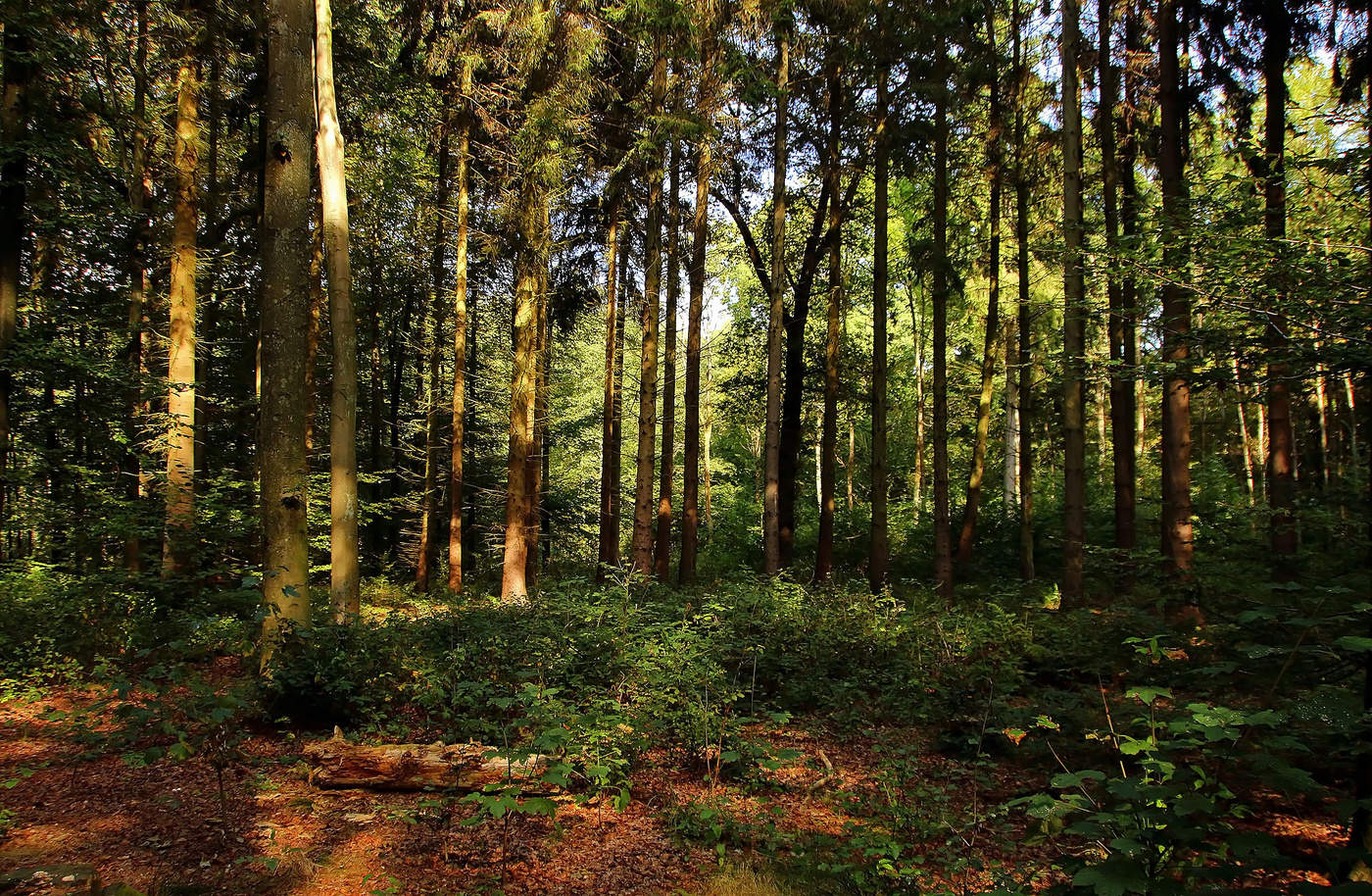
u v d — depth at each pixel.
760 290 24.20
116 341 14.54
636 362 25.25
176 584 9.85
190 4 12.02
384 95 16.83
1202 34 11.09
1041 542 18.42
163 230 14.53
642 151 13.90
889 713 7.71
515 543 15.21
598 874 4.41
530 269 15.38
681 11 12.26
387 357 27.19
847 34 13.61
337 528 9.09
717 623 9.12
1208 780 2.52
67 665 7.64
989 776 5.95
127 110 13.55
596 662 7.73
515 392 15.41
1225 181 5.52
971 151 17.16
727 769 6.16
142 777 5.50
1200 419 23.00
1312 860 4.04
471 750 5.55
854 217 20.78
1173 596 7.34
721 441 38.03
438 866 4.41
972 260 19.41
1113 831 2.55
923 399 25.84
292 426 8.16
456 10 14.58
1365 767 3.14
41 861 4.16
